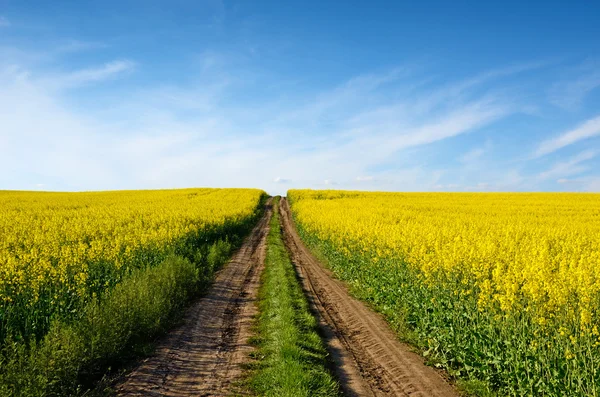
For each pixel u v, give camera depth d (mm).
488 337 7992
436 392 7418
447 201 46875
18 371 6273
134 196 58438
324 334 10305
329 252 20578
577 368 6332
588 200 48656
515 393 6992
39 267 10625
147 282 11430
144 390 7000
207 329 10406
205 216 28484
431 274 10969
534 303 7793
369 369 8375
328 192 67500
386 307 12305
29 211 33562
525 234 18953
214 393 6992
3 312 8438
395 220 24719
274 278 15648
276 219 43562
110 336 8000
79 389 6625
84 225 22391
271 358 8367
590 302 7805
